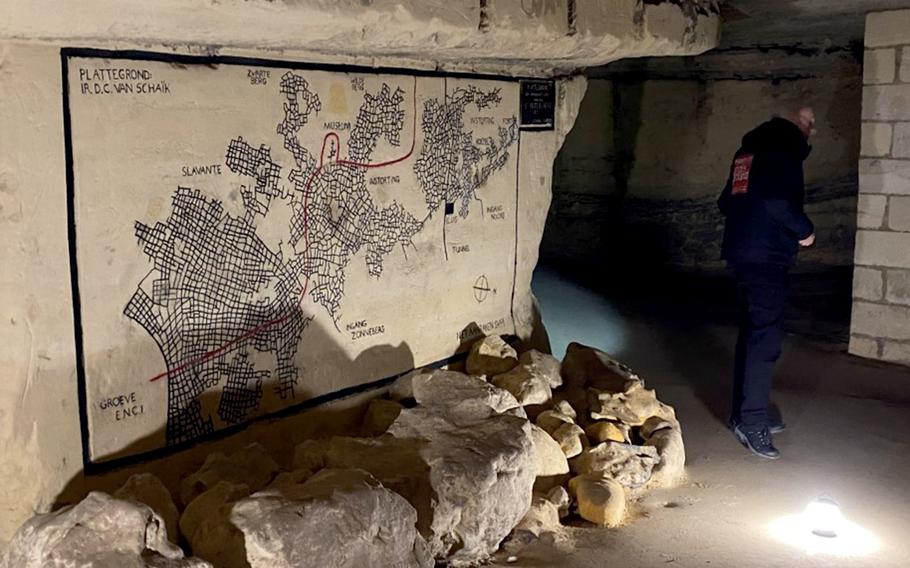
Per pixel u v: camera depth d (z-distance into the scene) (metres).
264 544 2.31
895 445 4.50
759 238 4.30
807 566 3.15
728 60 8.70
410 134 3.90
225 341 3.08
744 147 4.44
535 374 4.21
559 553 3.18
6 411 2.46
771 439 4.47
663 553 3.22
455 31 3.25
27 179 2.44
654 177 9.46
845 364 6.02
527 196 4.88
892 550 3.30
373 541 2.53
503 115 4.58
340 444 3.11
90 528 2.16
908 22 5.77
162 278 2.84
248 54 3.06
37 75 2.44
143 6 2.24
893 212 5.96
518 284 4.91
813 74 8.76
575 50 4.08
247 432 3.19
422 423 3.33
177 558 2.22
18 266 2.44
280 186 3.24
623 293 8.46
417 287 4.04
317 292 3.46
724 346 6.51
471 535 2.99
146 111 2.73
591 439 4.02
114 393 2.72
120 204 2.69
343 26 2.81
